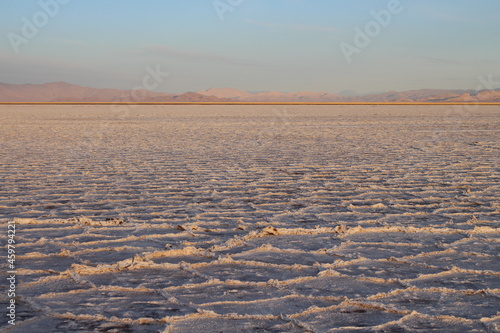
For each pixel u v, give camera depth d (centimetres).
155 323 257
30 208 538
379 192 634
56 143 1289
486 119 2661
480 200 582
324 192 634
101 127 1983
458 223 473
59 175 767
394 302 286
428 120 2570
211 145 1255
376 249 391
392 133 1673
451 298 293
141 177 751
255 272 337
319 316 267
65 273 329
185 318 263
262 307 279
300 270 342
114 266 342
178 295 295
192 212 522
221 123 2302
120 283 314
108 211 525
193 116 3086
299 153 1073
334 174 782
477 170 822
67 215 505
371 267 348
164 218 495
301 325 255
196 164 898
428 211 527
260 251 386
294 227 460
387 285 315
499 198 593
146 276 327
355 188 661
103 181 714
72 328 251
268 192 636
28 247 393
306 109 4825
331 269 343
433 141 1365
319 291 303
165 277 326
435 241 414
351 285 313
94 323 257
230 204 563
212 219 492
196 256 374
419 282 319
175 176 762
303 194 621
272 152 1094
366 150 1134
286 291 303
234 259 365
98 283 314
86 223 472
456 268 344
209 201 579
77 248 392
